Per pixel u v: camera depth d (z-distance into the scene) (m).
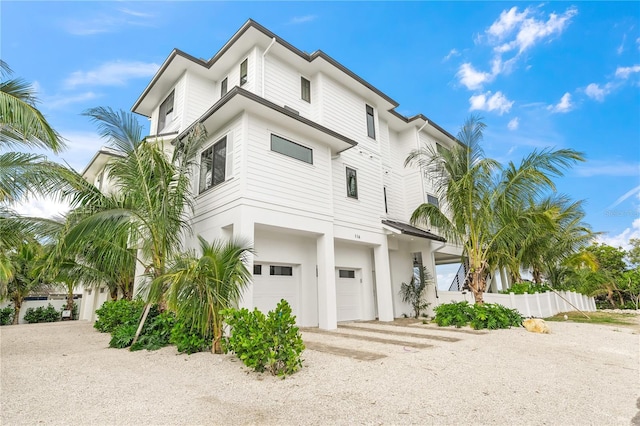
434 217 13.40
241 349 5.31
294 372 5.25
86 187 8.23
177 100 13.37
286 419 3.53
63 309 22.09
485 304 10.98
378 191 14.23
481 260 11.73
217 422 3.46
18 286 18.36
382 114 16.59
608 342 7.99
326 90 13.36
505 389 4.46
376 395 4.21
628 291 22.31
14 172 6.78
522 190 11.29
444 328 10.42
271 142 10.09
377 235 13.44
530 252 15.05
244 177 9.15
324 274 10.71
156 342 7.48
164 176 8.64
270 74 12.08
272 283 10.76
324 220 11.02
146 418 3.55
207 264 6.39
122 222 7.70
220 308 6.57
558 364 5.85
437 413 3.66
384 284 13.17
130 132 8.48
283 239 11.04
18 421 3.46
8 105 6.12
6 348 7.86
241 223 8.84
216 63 12.90
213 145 10.91
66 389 4.51
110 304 11.55
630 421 3.49
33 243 8.51
